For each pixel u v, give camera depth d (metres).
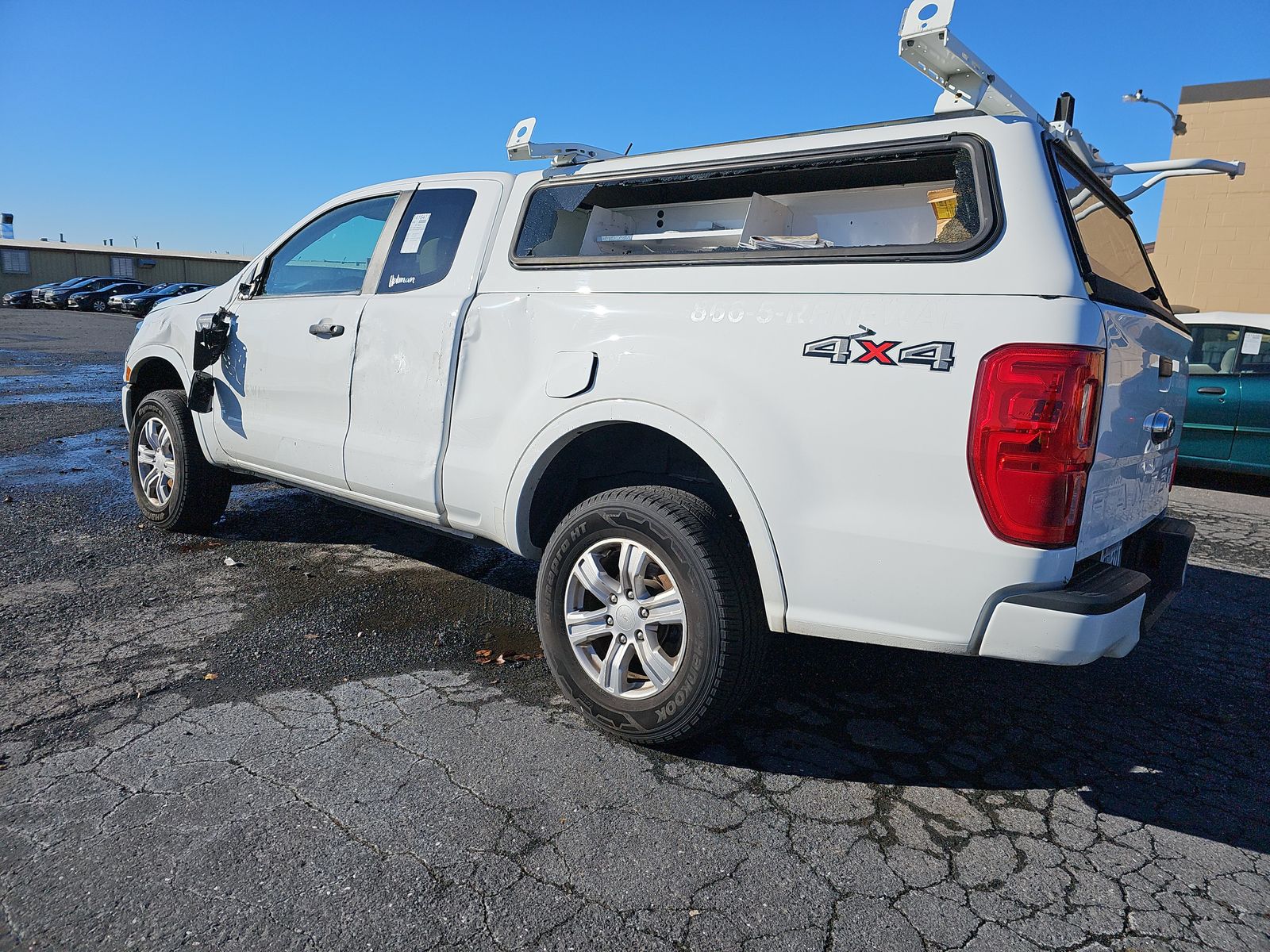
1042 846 2.39
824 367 2.43
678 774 2.67
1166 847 2.41
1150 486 2.97
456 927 1.98
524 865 2.20
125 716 2.87
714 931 2.00
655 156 3.11
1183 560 2.92
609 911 2.05
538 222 3.39
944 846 2.38
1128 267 3.34
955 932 2.04
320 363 3.90
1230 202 14.74
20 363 14.92
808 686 3.36
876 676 3.49
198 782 2.50
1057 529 2.19
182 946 1.89
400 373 3.54
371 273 3.87
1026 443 2.16
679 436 2.67
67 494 5.84
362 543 4.96
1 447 7.54
